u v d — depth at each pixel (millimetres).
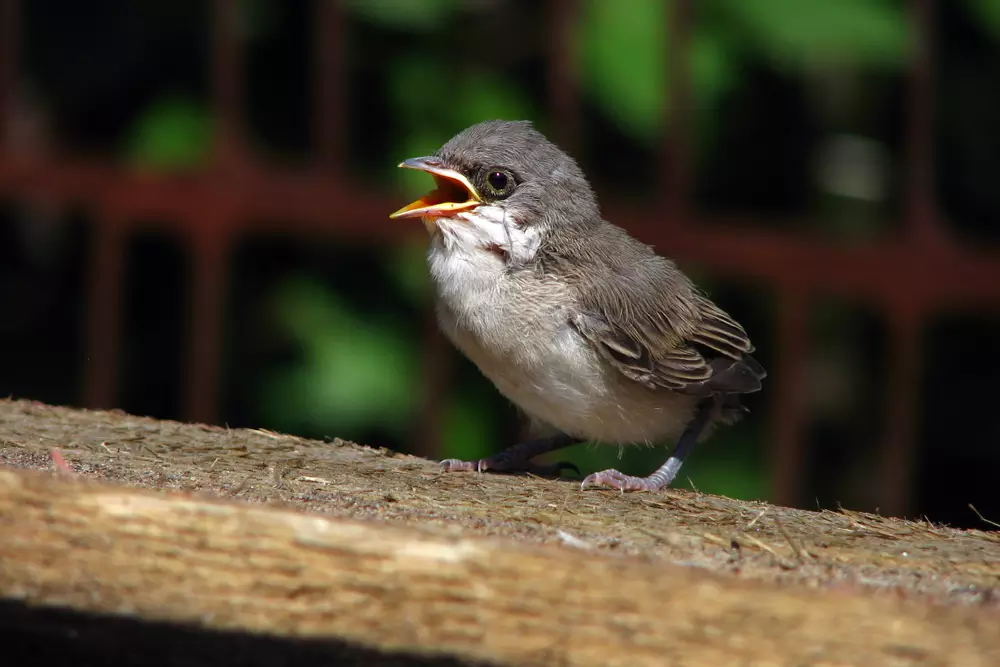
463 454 12211
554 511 6422
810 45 12398
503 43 13188
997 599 4918
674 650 4727
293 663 4859
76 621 4992
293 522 4965
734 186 14672
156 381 14039
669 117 11359
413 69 12750
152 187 10844
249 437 8188
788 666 4664
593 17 12156
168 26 13703
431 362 11586
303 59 13648
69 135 13914
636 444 9578
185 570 5000
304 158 13555
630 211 11094
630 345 8875
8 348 14203
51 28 13742
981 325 14422
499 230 8812
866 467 14391
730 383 9328
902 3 12570
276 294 12906
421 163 8969
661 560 5141
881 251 11391
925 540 6223
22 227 14172
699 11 12461
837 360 14422
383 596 4906
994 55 14133
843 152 14750
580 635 4777
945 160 14336
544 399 8984
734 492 12594
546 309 8695
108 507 5043
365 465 7688
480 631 4844
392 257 12469
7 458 6711
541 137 9289
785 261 11273
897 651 4598
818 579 5031
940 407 14547
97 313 11031
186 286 13906
